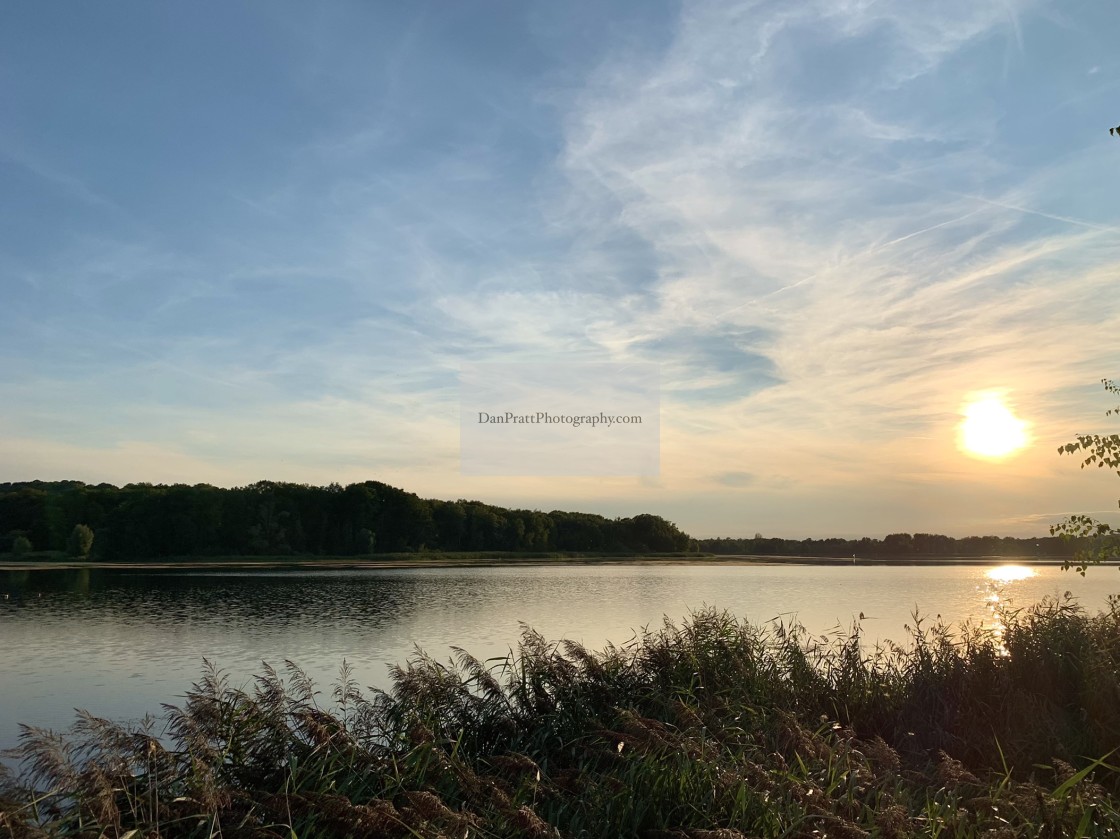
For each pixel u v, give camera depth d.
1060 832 5.64
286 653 21.25
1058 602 11.21
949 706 9.16
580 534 124.00
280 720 6.95
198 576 67.12
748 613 29.55
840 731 8.41
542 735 8.43
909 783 6.99
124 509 104.25
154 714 14.19
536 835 5.61
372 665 18.94
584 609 33.75
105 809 4.93
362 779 6.66
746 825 5.80
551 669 9.29
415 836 5.43
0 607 36.97
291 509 112.50
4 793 5.01
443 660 19.33
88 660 20.66
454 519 120.69
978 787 6.59
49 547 105.00
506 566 94.56
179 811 5.63
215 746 6.59
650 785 6.46
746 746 7.59
